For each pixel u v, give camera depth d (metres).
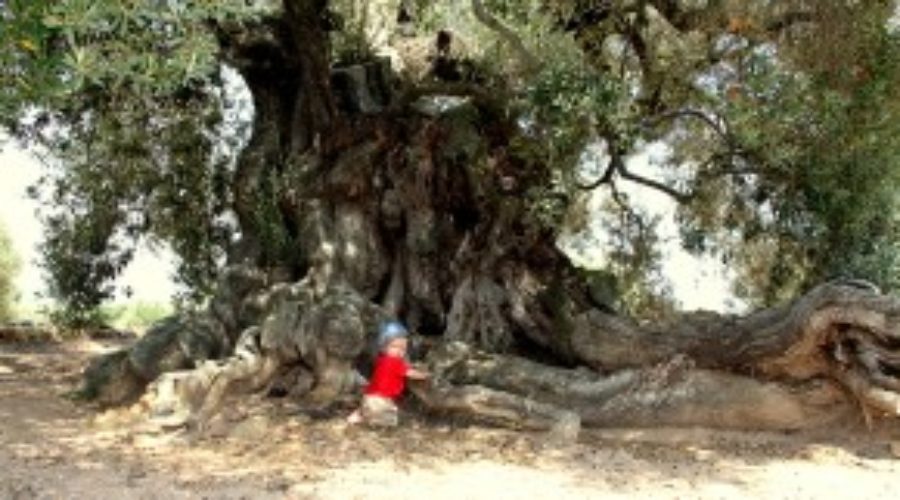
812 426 11.53
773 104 11.70
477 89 13.12
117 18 6.71
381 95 14.68
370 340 12.87
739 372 11.76
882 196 12.58
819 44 11.26
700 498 8.81
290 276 13.65
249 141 14.96
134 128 16.36
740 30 11.94
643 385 11.55
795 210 13.30
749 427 11.47
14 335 20.48
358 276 13.53
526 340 13.40
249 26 13.90
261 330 12.31
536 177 13.09
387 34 15.30
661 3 12.55
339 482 9.07
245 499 8.40
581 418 11.55
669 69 13.15
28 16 6.61
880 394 10.66
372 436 11.01
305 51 13.44
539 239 13.62
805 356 11.35
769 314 11.62
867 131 11.75
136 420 11.29
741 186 14.40
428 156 13.59
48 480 8.88
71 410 12.28
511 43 11.81
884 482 9.57
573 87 11.53
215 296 13.49
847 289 10.91
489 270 13.44
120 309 24.39
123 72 6.93
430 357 12.56
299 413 11.79
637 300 16.17
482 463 9.99
